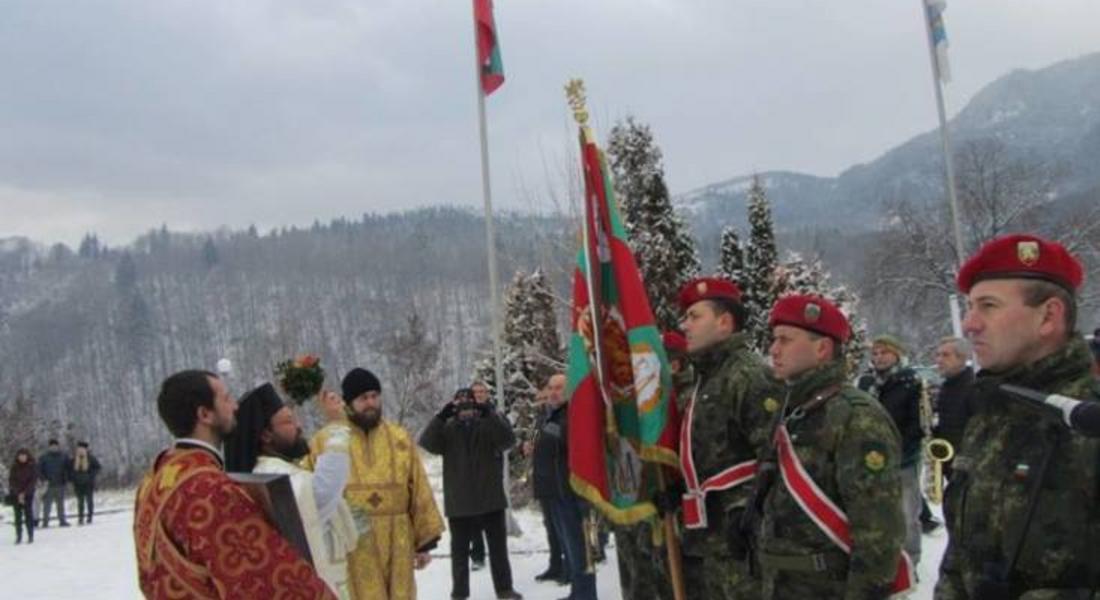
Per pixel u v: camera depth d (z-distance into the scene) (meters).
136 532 3.08
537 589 9.10
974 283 2.49
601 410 5.03
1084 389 2.30
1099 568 2.14
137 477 38.41
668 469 4.93
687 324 4.75
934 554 9.05
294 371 5.57
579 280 5.18
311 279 123.19
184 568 2.90
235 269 131.62
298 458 5.06
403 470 6.55
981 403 2.46
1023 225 31.33
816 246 38.56
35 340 116.69
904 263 31.72
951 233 31.41
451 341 85.56
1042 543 2.20
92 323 121.38
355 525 5.49
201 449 3.18
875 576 3.39
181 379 3.24
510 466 17.05
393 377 38.66
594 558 8.30
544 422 8.49
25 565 14.95
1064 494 2.19
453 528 8.86
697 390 4.73
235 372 65.88
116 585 12.68
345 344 97.44
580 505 7.91
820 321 3.73
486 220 13.52
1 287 157.88
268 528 2.94
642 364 4.81
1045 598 2.17
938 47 16.61
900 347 8.03
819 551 3.59
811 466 3.62
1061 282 2.38
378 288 113.75
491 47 13.55
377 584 6.30
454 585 8.82
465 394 8.92
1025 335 2.38
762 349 18.66
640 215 16.30
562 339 18.94
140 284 134.25
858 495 3.45
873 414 3.55
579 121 5.16
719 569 4.53
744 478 4.46
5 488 31.30
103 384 103.25
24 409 43.38
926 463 9.68
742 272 19.36
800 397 3.76
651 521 5.05
